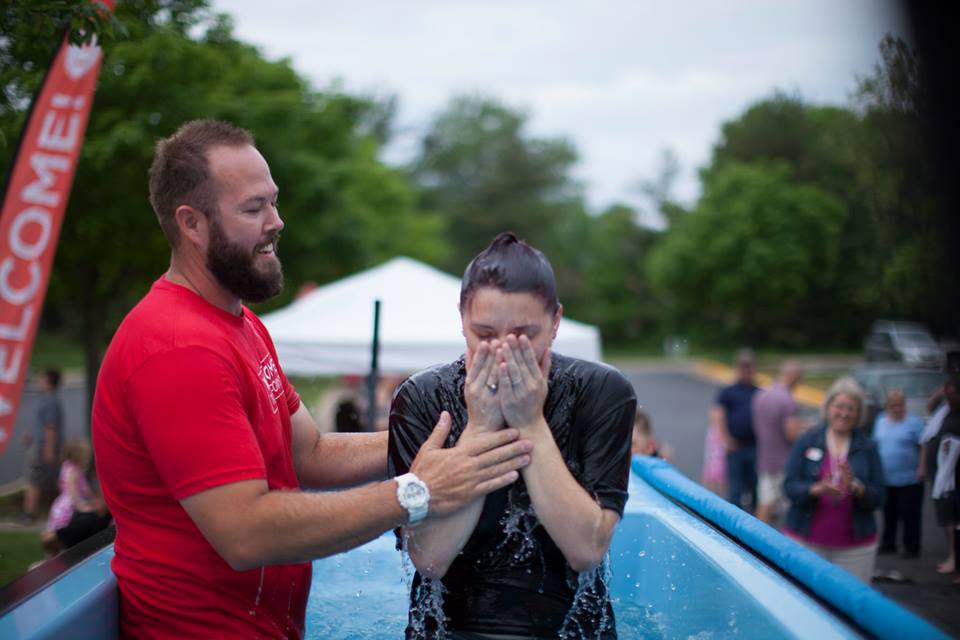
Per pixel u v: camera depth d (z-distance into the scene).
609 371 2.01
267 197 2.05
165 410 1.80
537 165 58.56
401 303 8.73
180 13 8.30
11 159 4.63
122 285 10.62
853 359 38.84
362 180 27.12
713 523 2.60
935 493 6.39
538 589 2.01
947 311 7.39
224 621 1.96
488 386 1.87
